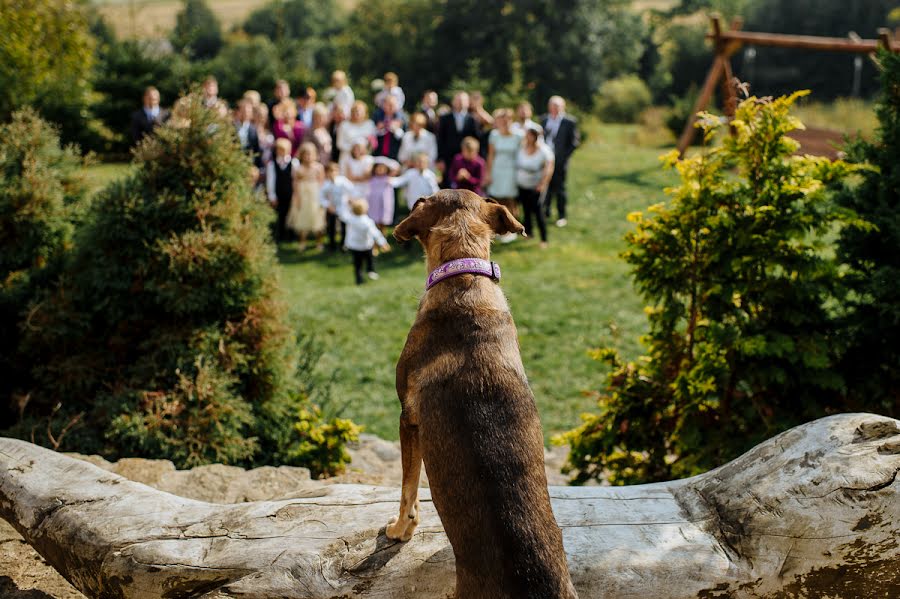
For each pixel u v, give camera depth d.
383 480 5.05
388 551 2.99
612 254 11.80
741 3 35.97
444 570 2.94
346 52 36.88
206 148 6.01
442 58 34.84
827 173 5.02
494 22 34.09
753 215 4.98
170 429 5.51
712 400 5.38
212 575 2.99
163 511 3.31
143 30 23.08
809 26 32.41
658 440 5.54
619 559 2.95
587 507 3.19
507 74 33.53
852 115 20.91
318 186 12.77
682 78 36.31
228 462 5.64
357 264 10.98
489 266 2.95
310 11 57.03
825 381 4.85
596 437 5.61
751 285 5.00
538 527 2.35
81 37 19.31
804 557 2.93
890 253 4.97
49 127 6.95
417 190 12.42
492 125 14.55
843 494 2.91
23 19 18.12
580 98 33.50
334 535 3.07
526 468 2.45
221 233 6.00
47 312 5.88
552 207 14.49
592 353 5.82
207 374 5.64
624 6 35.22
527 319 9.48
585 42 33.47
